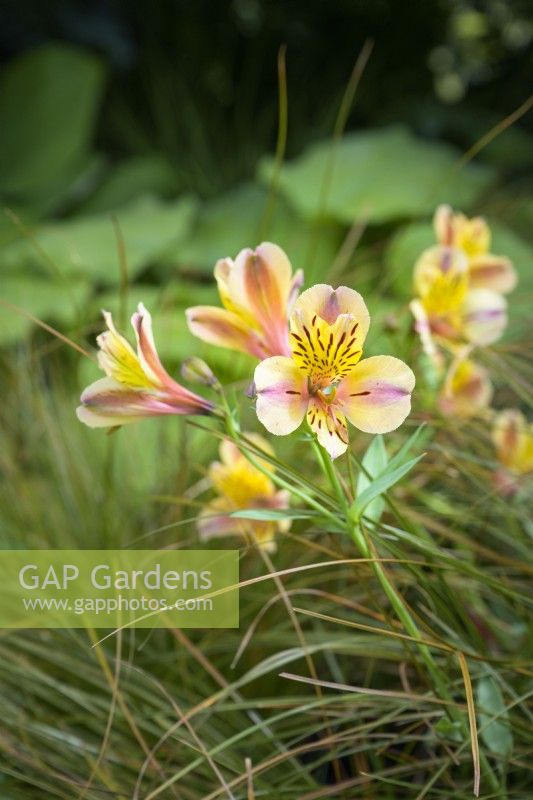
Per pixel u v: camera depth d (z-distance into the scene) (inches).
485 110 131.1
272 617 41.3
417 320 37.7
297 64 134.0
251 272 33.7
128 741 38.5
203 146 118.6
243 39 135.6
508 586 38.3
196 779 37.9
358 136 92.7
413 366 40.8
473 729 32.9
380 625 39.8
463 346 39.0
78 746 38.0
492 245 72.7
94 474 46.4
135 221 82.5
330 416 32.1
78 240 78.9
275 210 88.3
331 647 37.7
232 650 40.7
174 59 133.3
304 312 31.8
